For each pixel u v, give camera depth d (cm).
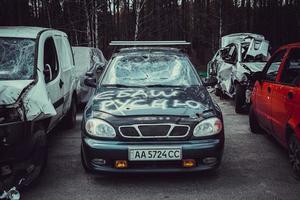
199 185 483
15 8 1936
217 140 472
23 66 544
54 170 543
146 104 493
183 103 500
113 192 464
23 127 434
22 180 446
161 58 631
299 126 477
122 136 462
